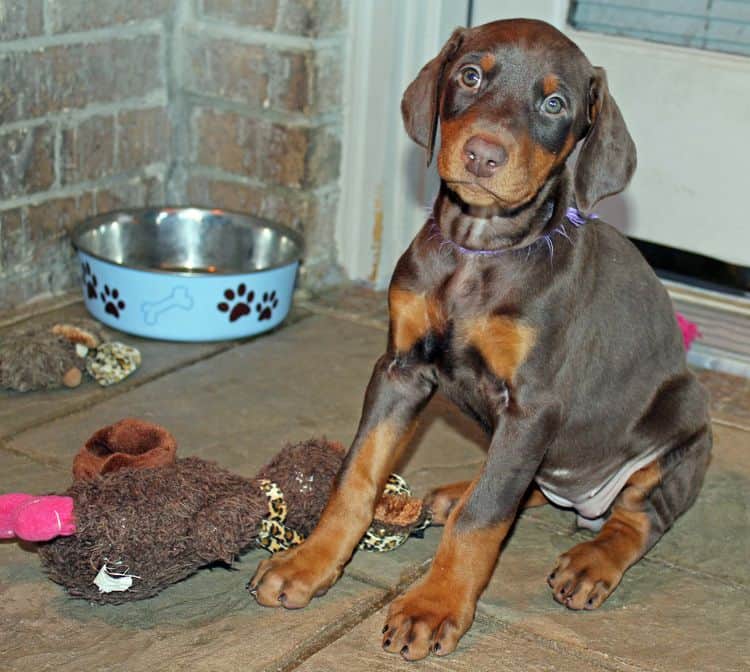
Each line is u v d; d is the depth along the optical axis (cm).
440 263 121
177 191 182
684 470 129
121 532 117
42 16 160
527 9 169
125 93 172
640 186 168
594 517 132
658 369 128
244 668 116
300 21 168
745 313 168
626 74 165
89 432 144
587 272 123
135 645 117
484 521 119
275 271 163
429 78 122
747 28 160
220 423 147
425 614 118
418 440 146
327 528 123
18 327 162
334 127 174
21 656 116
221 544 119
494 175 114
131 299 161
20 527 116
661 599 127
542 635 121
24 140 162
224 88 175
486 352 121
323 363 160
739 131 161
